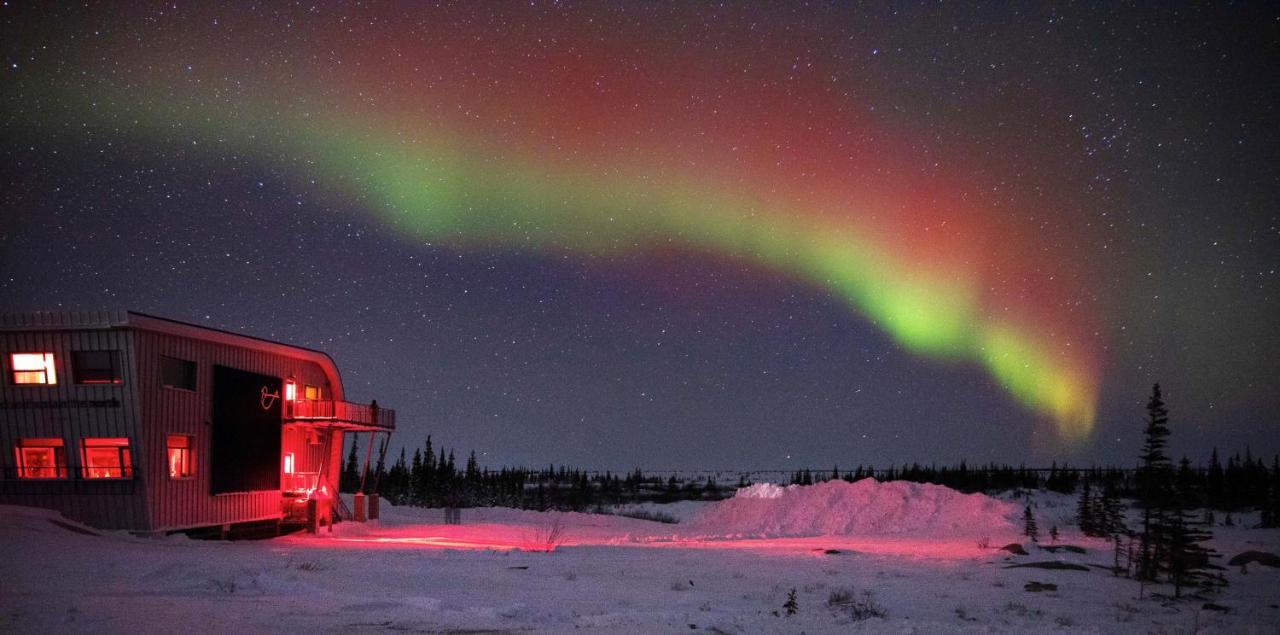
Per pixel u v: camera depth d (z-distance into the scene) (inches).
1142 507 1926.7
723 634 484.1
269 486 1493.6
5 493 1165.1
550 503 3147.1
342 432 1798.7
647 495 3909.9
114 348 1164.5
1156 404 1006.4
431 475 3250.5
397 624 473.4
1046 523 1795.0
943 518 1845.5
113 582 604.7
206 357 1332.4
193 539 1252.5
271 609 505.7
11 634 401.4
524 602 620.1
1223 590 886.4
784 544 1414.9
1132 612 716.7
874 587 817.5
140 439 1162.0
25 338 1173.1
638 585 780.0
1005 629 557.3
